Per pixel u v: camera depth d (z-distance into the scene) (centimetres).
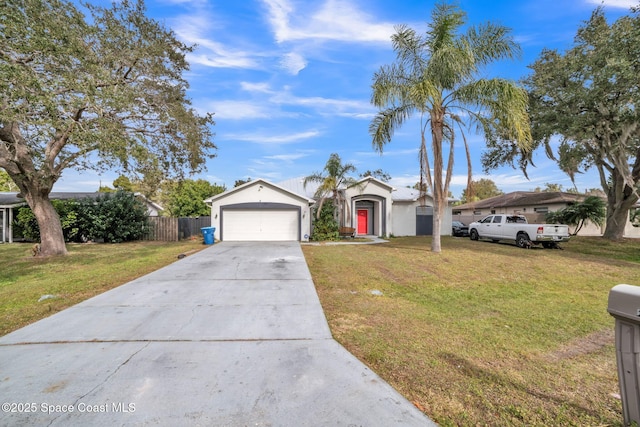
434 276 893
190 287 699
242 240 1852
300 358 364
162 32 1276
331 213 1947
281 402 276
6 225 1823
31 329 447
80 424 244
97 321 481
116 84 1094
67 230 1783
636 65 1273
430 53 1162
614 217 1784
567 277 908
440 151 1227
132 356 364
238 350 383
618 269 1003
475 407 277
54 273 889
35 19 863
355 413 262
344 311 556
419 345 414
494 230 1734
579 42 1631
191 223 2178
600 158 1688
